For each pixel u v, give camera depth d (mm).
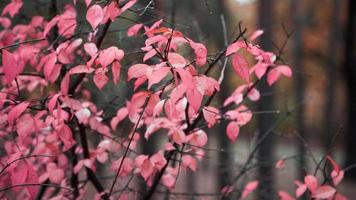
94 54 1877
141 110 2369
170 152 2504
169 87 2094
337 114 15328
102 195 2551
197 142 2342
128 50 2926
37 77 2596
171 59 1635
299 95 12227
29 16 3127
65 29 2287
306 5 13914
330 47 13680
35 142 2434
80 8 2900
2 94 2041
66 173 2857
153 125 2301
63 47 2137
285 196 2594
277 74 2395
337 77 14695
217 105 3289
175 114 1780
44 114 2238
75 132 2609
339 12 13195
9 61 1727
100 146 2410
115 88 3096
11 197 2594
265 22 8477
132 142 2451
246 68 1763
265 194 3635
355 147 11109
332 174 2346
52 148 2467
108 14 1898
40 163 2691
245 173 3416
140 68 1678
